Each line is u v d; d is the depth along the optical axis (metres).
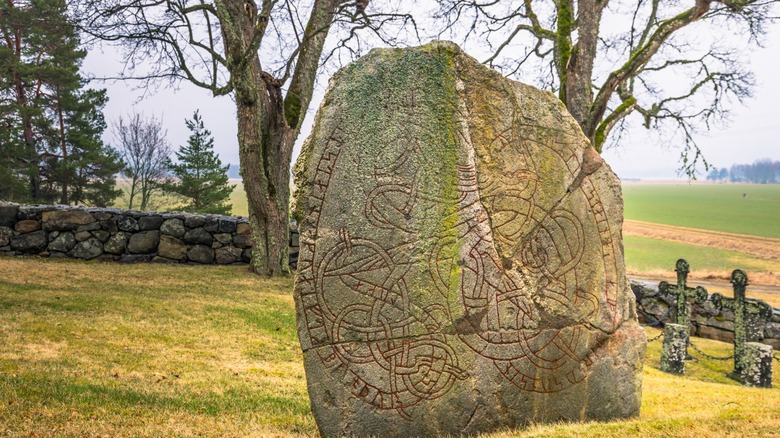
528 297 4.80
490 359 4.65
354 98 4.54
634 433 4.24
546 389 4.82
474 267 4.65
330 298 4.36
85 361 5.93
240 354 7.25
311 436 4.48
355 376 4.37
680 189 173.38
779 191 142.62
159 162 29.06
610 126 12.23
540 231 4.91
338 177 4.45
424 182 4.59
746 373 8.77
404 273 4.48
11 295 8.70
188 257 13.53
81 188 26.81
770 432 4.22
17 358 5.73
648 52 11.20
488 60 16.20
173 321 8.38
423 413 4.48
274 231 13.03
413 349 4.47
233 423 4.64
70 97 25.09
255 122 12.23
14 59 22.31
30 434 3.92
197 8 12.06
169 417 4.60
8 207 12.38
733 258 30.19
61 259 12.51
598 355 5.02
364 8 13.04
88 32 12.50
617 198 5.23
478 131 4.78
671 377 8.45
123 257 13.04
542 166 4.98
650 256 30.84
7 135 22.95
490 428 4.64
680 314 10.19
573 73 12.45
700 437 4.14
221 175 28.70
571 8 13.56
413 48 4.70
